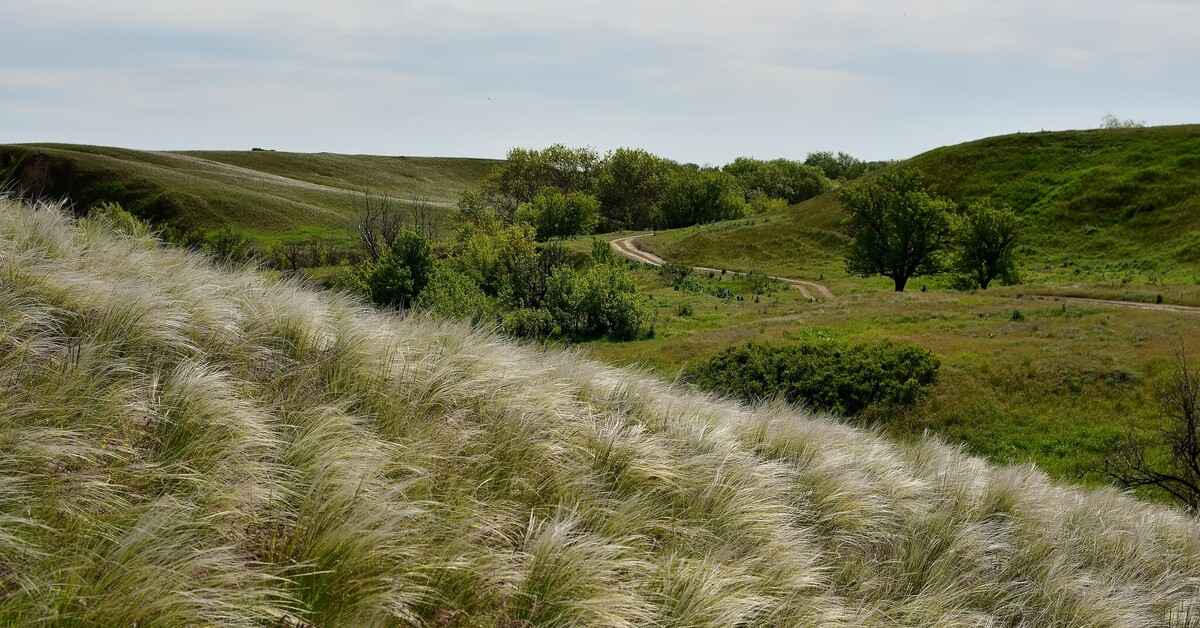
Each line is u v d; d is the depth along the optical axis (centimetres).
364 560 309
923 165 10519
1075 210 8606
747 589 389
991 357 3278
